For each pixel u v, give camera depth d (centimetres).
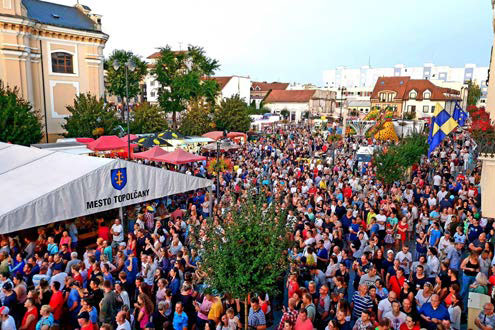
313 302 718
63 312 727
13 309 717
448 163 2283
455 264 913
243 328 715
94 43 3288
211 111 3784
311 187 1541
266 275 634
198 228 944
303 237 991
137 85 5266
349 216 1157
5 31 2667
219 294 666
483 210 860
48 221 976
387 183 1656
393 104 7381
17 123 2144
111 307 698
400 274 749
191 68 4494
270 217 654
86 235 1189
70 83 3194
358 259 953
